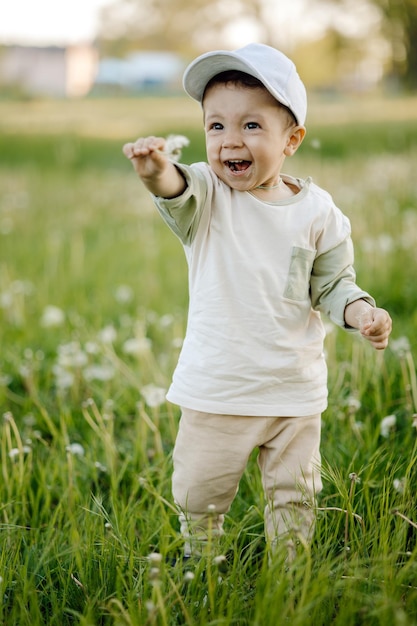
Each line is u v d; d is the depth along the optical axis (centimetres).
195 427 239
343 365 371
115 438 361
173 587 219
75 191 1059
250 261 232
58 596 239
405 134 1567
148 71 5891
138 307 530
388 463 273
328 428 331
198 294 237
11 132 2159
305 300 240
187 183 223
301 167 1023
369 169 999
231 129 227
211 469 239
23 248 720
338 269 242
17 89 5003
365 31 3425
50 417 375
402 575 219
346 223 247
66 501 289
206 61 226
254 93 225
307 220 237
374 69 4216
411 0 3219
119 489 314
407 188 871
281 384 235
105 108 3178
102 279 615
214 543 240
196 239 236
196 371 236
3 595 232
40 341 481
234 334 232
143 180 216
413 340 425
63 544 261
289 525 236
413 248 595
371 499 271
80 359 405
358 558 234
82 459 328
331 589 217
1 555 246
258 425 236
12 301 540
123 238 764
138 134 1952
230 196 235
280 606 205
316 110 2497
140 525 277
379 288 535
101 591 233
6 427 309
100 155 1554
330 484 285
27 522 288
